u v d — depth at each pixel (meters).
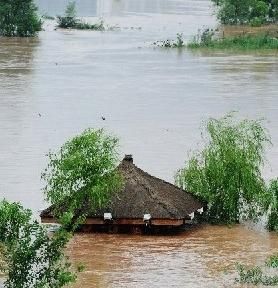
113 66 170.62
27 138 98.75
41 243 39.62
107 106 123.44
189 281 52.59
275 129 106.12
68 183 60.94
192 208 62.50
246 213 66.00
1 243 41.38
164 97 132.00
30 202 69.88
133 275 53.47
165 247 58.88
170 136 100.88
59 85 144.00
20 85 142.38
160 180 64.19
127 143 96.38
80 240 59.59
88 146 62.06
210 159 66.06
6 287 39.91
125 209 60.72
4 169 82.06
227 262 56.25
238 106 123.88
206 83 147.25
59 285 39.19
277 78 154.12
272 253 58.09
